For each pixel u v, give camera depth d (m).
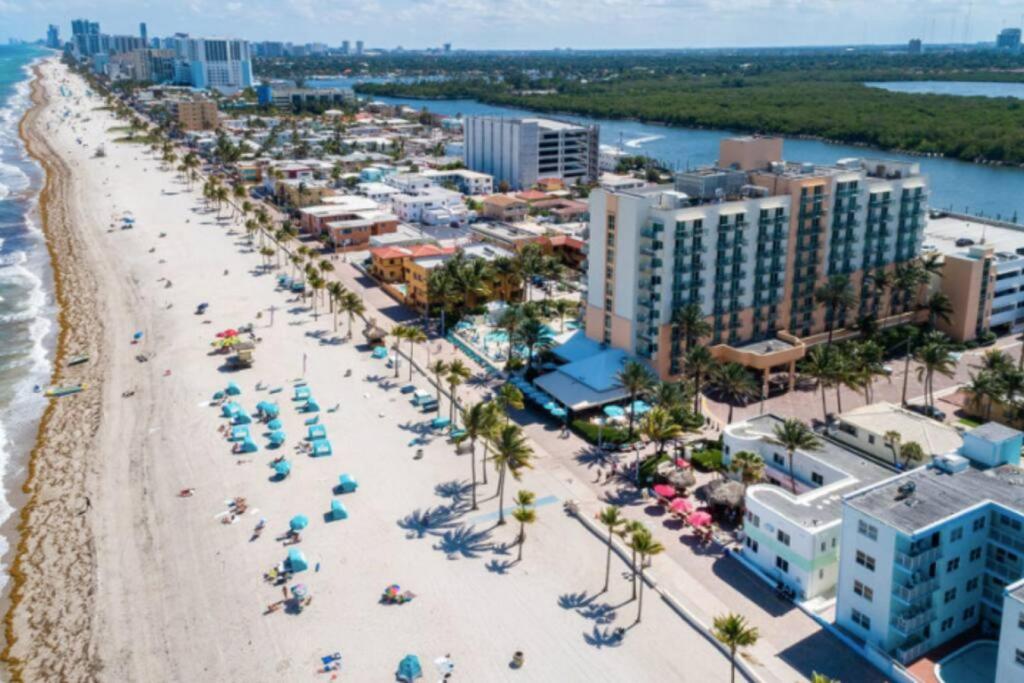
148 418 140.38
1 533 110.31
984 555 86.38
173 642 87.62
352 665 83.69
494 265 195.25
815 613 90.75
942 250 186.50
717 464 122.25
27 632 90.44
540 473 121.44
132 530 107.81
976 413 138.25
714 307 153.00
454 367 137.25
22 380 160.75
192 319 191.50
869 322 165.00
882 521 81.94
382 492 115.88
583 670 82.88
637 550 89.12
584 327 166.50
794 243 160.38
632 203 144.38
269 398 147.38
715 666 83.56
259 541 104.56
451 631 88.44
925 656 84.19
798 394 150.38
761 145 173.62
